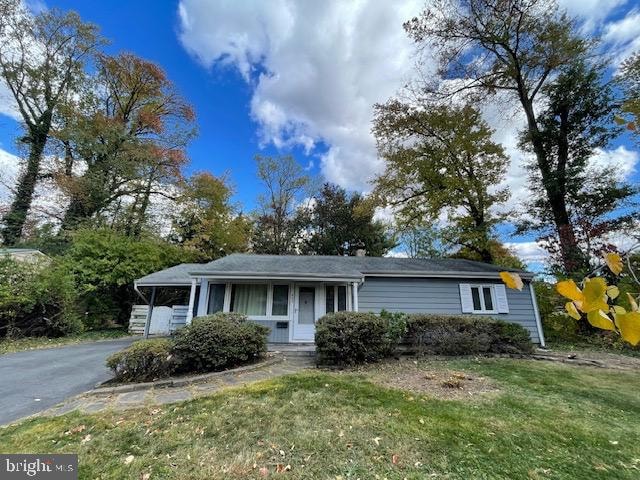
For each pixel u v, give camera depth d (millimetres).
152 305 12203
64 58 16281
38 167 15961
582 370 6379
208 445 3191
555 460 2955
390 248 24016
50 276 10531
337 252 22969
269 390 4809
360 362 6730
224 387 5031
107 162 16328
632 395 4820
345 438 3318
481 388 5059
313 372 5953
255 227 24562
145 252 14312
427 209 14086
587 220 10930
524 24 11664
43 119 16312
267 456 2996
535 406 4297
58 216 16188
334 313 7293
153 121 17938
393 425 3617
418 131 14172
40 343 9609
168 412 4016
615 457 3023
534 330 10234
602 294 836
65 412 4082
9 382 5426
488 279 10758
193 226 19766
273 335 9461
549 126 12328
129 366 5344
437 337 7594
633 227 10500
